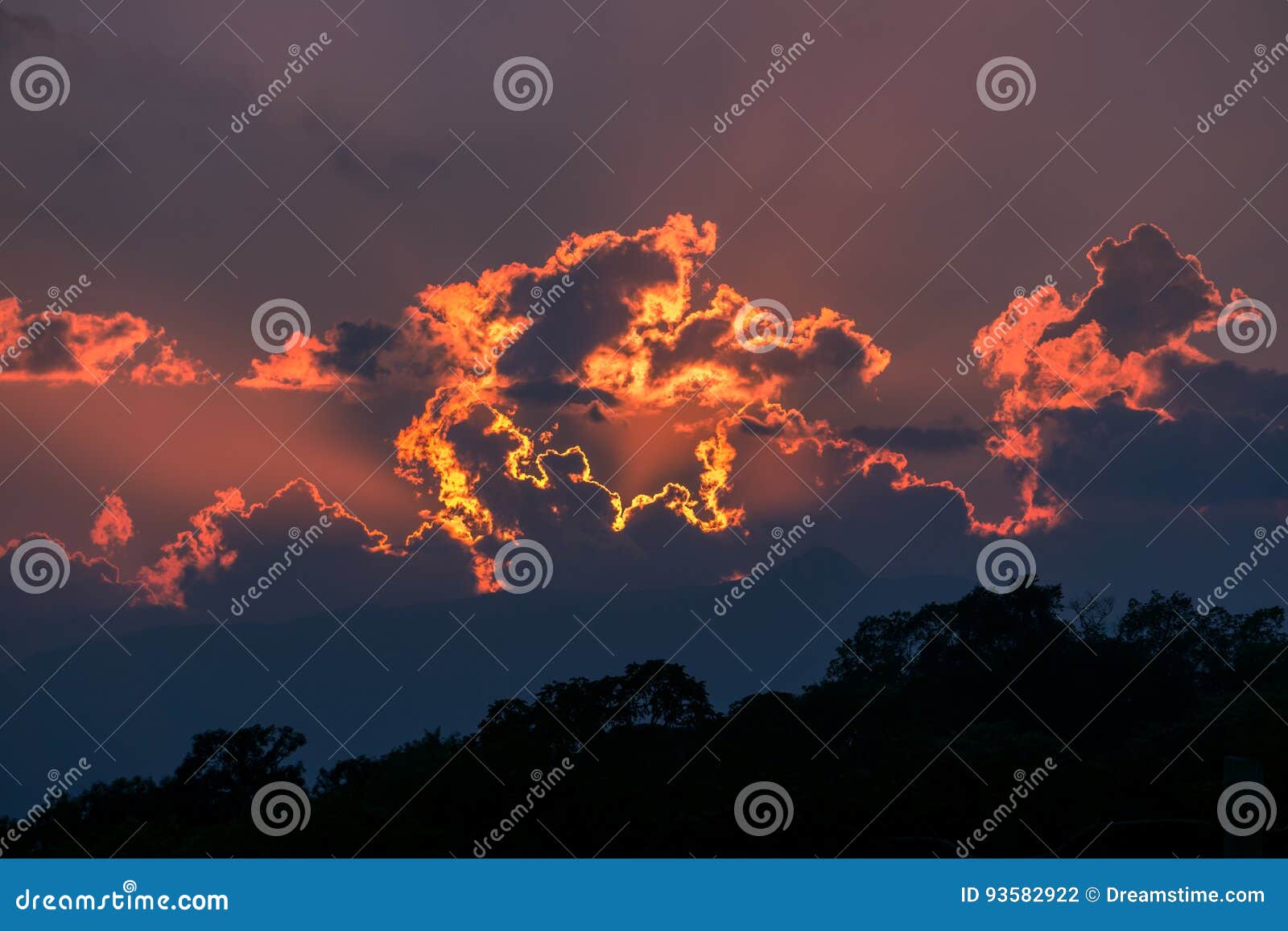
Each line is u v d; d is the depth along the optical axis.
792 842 47.31
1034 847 46.47
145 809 59.66
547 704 55.69
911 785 49.47
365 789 55.16
